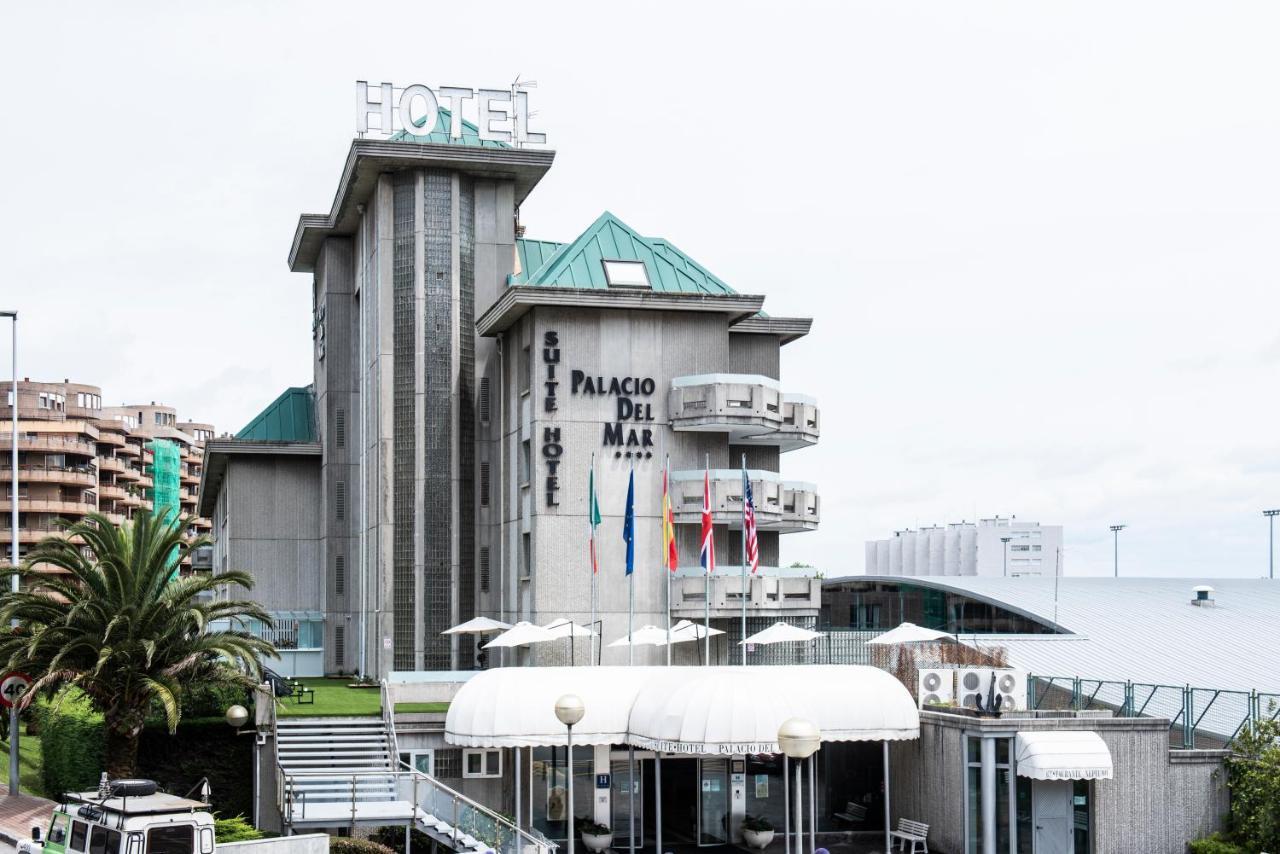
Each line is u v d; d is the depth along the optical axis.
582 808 46.09
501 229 66.12
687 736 41.06
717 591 57.88
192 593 42.16
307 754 44.88
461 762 46.06
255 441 74.25
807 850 44.88
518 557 60.75
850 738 42.59
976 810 42.25
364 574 68.56
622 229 63.22
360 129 65.19
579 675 44.56
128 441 158.00
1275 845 40.91
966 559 153.00
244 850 34.97
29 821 40.06
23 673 41.97
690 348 60.19
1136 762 42.62
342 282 74.25
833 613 87.94
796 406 62.62
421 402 64.00
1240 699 44.81
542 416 58.19
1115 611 66.25
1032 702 48.72
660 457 59.38
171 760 44.59
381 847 38.16
